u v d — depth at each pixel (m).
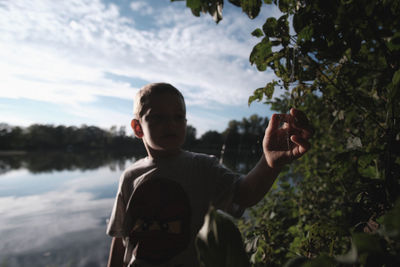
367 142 0.96
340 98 0.96
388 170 0.71
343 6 0.70
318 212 2.25
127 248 1.25
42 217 10.97
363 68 0.88
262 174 1.08
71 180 22.56
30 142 99.94
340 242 0.88
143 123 1.29
